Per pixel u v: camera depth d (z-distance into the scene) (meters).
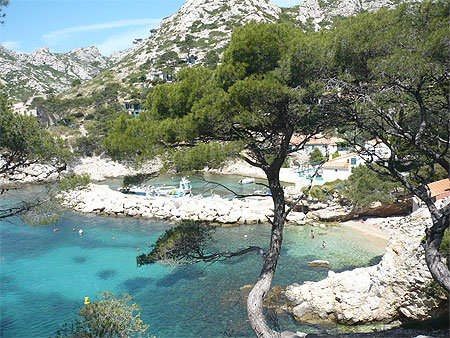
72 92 176.62
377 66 11.37
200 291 28.98
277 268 33.09
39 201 18.78
